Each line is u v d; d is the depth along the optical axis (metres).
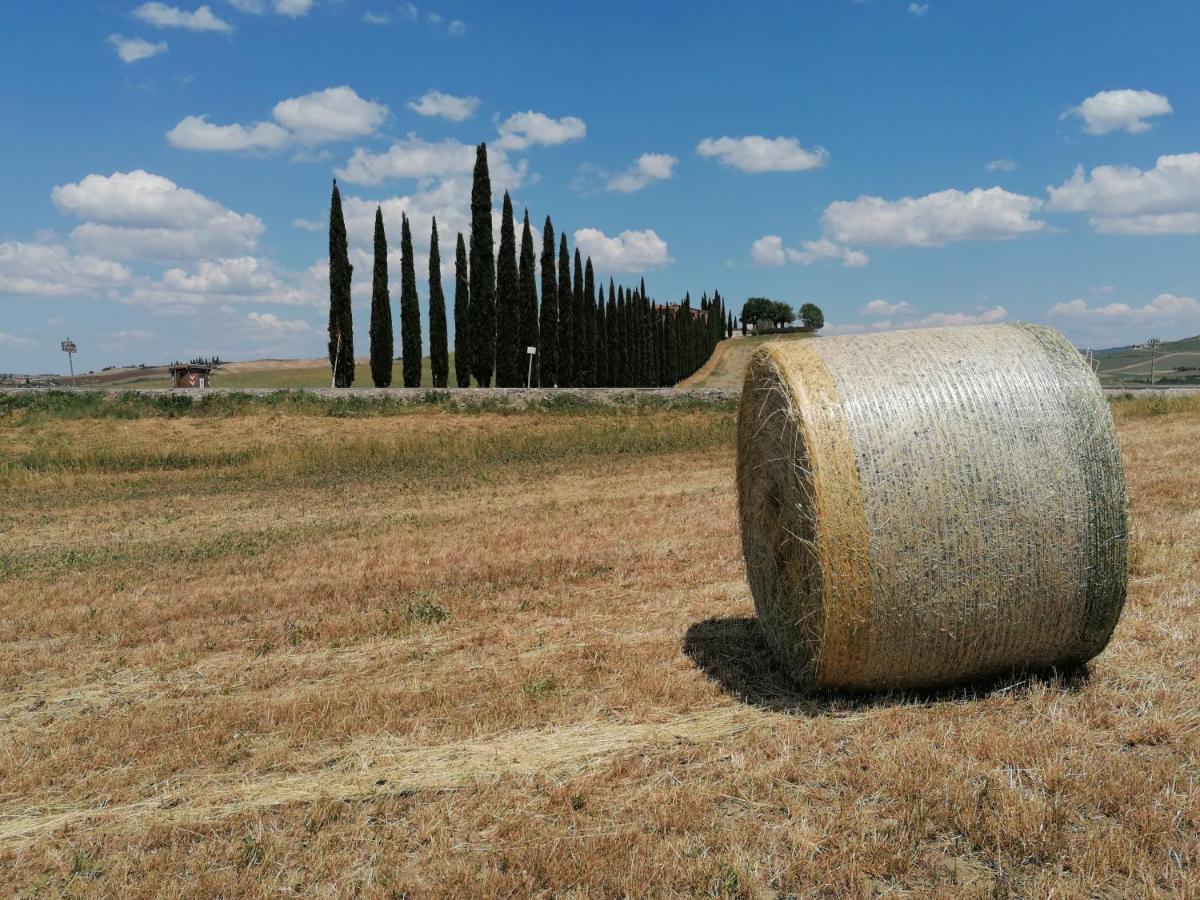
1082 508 5.73
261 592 10.14
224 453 23.95
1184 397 34.84
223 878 4.25
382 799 4.98
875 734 5.50
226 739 5.95
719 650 7.30
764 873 4.13
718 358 124.25
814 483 5.71
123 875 4.38
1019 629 5.82
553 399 35.50
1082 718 5.52
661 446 25.95
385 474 21.81
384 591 10.01
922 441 5.70
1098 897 3.87
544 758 5.40
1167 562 8.91
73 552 13.06
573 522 14.06
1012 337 6.17
